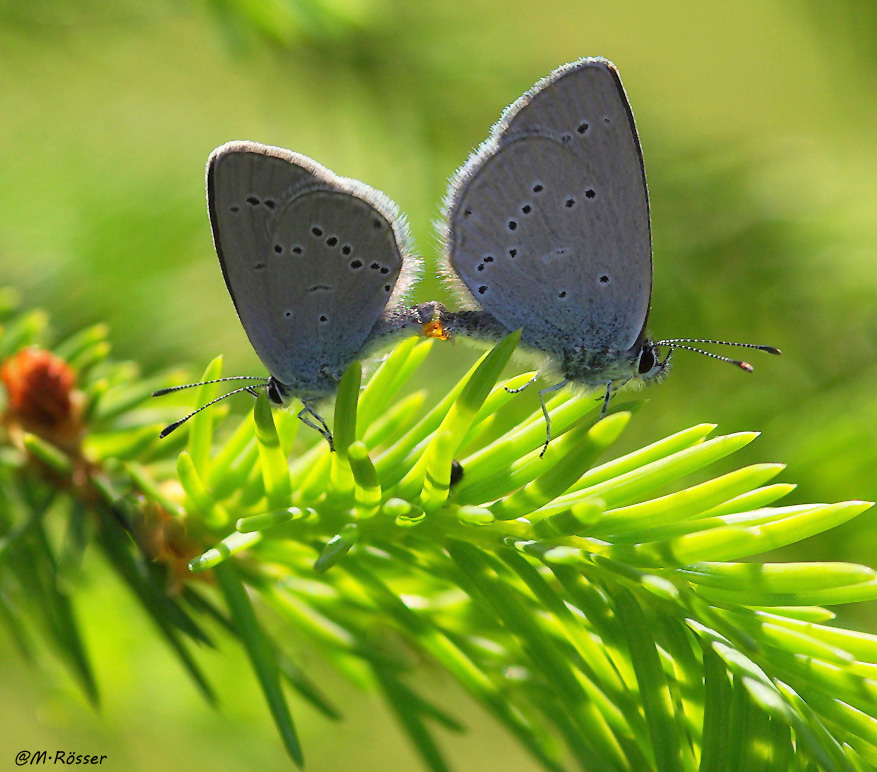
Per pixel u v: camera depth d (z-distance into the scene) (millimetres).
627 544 151
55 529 164
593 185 166
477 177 167
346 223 165
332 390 167
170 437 160
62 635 156
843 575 149
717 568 150
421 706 156
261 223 163
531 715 155
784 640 149
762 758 148
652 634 151
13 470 159
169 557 155
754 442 169
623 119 165
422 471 153
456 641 155
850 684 149
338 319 166
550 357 170
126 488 158
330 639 156
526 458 153
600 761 151
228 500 155
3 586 158
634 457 152
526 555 153
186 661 156
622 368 169
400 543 154
